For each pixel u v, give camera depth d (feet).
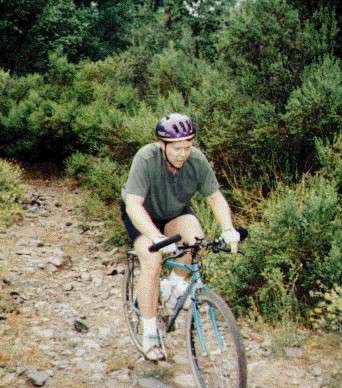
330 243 14.42
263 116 20.20
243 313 14.67
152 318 11.21
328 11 21.98
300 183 18.49
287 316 13.47
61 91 39.65
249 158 21.08
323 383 11.09
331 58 21.70
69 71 41.29
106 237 21.80
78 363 11.93
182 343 13.12
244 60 22.99
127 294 13.46
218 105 21.85
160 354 11.37
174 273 11.37
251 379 11.32
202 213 18.11
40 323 14.01
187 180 10.66
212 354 10.69
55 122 33.81
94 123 30.68
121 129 24.94
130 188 10.36
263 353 12.47
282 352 12.41
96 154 32.22
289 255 14.47
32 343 12.76
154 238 9.62
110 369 11.69
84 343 13.01
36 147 35.70
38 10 52.31
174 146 9.89
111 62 38.99
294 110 18.93
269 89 21.97
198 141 21.22
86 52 60.44
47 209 27.20
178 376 11.44
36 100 36.52
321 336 13.25
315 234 14.32
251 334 13.44
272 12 22.26
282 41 21.94
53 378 11.23
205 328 10.77
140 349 12.09
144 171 10.32
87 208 25.82
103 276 18.19
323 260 14.64
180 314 14.64
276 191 18.26
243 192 19.85
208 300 9.96
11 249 20.26
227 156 20.92
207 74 25.54
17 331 13.26
